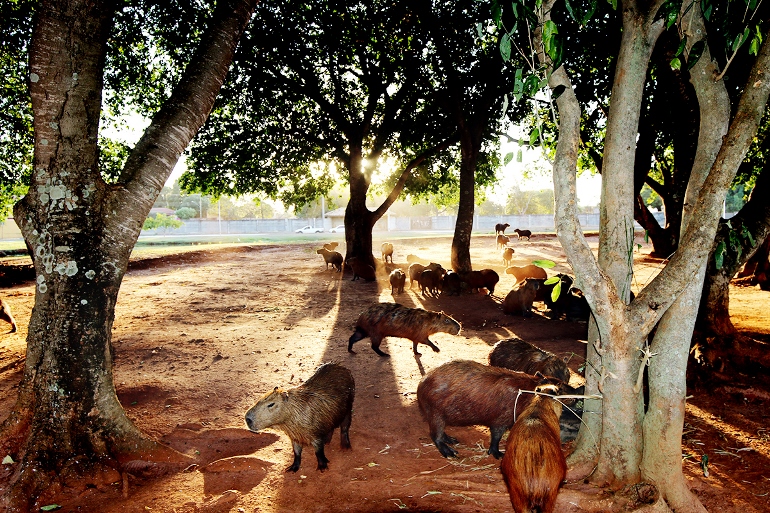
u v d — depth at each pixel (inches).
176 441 181.8
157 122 174.6
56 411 156.4
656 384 127.6
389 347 313.1
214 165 679.1
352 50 592.4
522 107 503.2
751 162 611.5
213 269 800.9
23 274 658.2
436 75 589.6
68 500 145.6
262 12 518.6
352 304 472.4
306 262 887.7
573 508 129.4
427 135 709.9
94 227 160.4
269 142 679.1
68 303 157.6
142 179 168.1
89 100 158.7
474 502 138.9
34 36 151.6
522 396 157.8
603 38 375.2
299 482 153.4
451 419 171.3
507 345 227.8
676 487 126.8
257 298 514.9
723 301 251.8
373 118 745.0
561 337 326.0
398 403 219.1
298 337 342.0
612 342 126.7
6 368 267.4
